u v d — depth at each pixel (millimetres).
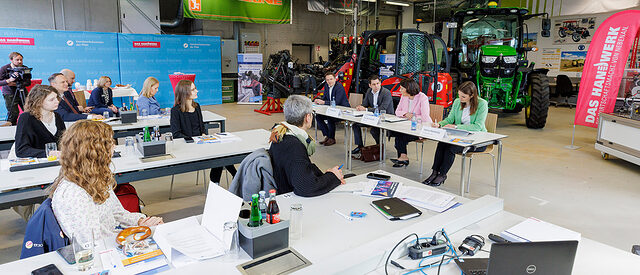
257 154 1942
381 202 1765
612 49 4902
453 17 6965
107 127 1547
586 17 9305
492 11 6609
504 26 6867
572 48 9648
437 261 1352
